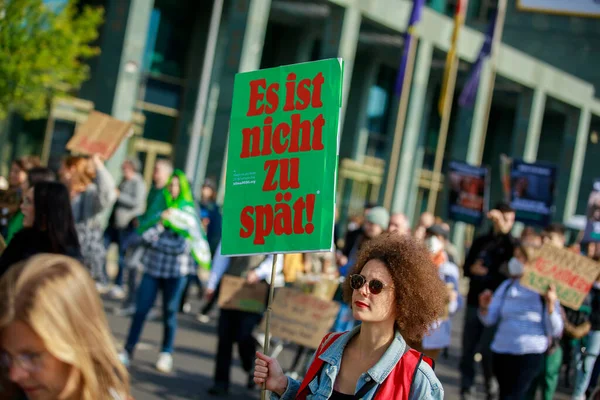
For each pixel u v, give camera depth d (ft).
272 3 90.94
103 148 33.35
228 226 14.24
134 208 48.16
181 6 86.94
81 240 28.45
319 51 101.81
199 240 31.17
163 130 86.79
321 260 34.22
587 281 25.91
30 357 6.94
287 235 13.79
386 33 96.37
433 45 100.63
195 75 88.28
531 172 58.90
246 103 14.39
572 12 134.62
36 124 73.92
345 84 86.58
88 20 61.11
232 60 77.20
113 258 69.15
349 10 86.43
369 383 11.25
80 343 6.93
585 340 32.40
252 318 28.63
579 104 129.70
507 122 135.64
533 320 25.63
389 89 114.32
